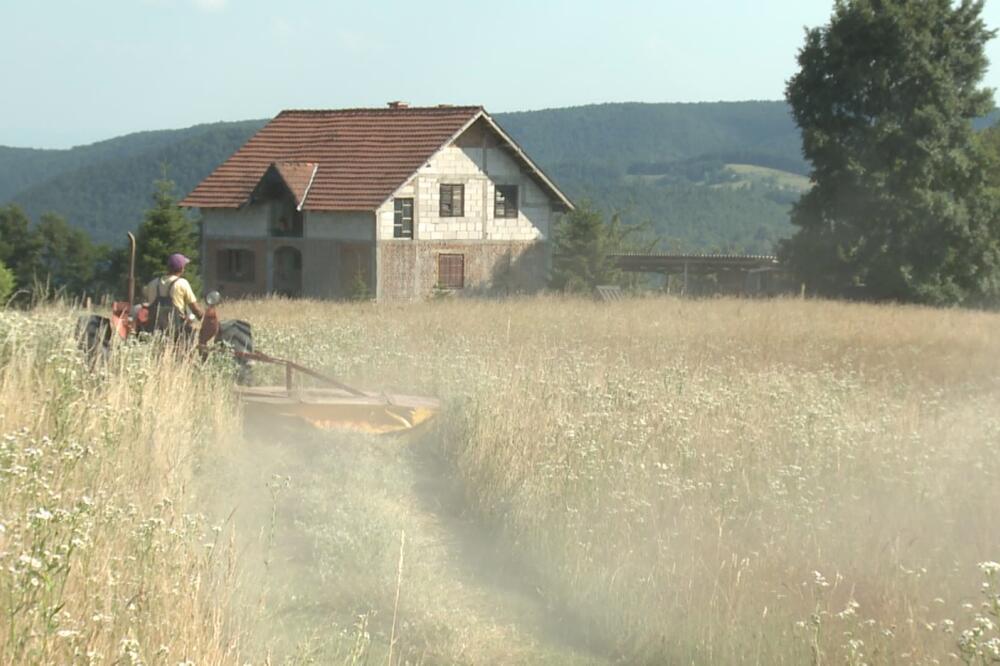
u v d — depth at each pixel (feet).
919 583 89.15
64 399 114.11
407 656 83.51
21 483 82.99
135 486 103.50
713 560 95.96
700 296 517.55
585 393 160.86
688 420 141.49
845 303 477.77
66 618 64.59
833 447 130.93
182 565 78.18
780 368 227.20
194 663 66.08
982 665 71.20
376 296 636.89
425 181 651.66
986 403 184.75
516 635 89.15
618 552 99.66
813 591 86.02
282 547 104.47
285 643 81.66
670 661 83.46
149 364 138.72
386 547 104.17
